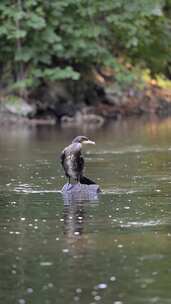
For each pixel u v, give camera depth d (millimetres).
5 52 41031
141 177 18500
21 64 40938
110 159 22156
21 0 39969
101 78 43594
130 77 41938
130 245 11812
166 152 23719
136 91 44656
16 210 14570
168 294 9766
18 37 38625
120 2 41719
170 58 48531
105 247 11727
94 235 12461
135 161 21625
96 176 18734
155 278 10297
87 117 39875
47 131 33188
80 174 16562
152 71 48188
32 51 40188
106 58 41688
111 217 13773
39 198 15805
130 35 42062
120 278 10320
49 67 41969
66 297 9734
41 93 40844
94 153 23828
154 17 45594
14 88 40281
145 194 16078
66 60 42375
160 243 11898
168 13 51125
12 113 39188
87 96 42250
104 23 42312
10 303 9617
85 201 15375
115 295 9758
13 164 21328
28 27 39781
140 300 9594
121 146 25781
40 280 10328
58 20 40406
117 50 45062
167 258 11109
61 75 39531
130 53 45719
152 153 23516
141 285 10062
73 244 11938
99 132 31766
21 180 18250
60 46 40000
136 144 26328
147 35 43375
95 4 40969
